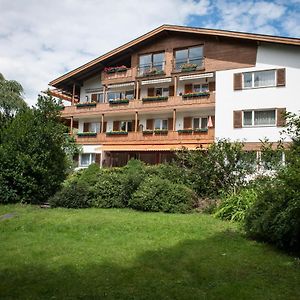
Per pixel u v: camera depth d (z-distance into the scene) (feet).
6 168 54.65
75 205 51.85
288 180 24.62
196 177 54.08
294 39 83.92
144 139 104.01
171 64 105.91
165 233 33.65
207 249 28.14
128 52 113.91
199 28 97.71
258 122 88.33
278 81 86.69
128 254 26.63
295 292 19.69
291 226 26.61
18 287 20.26
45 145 57.00
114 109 110.73
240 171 51.19
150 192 49.32
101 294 19.26
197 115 103.09
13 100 107.04
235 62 93.15
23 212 46.14
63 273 22.50
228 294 19.38
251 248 28.53
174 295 19.24
